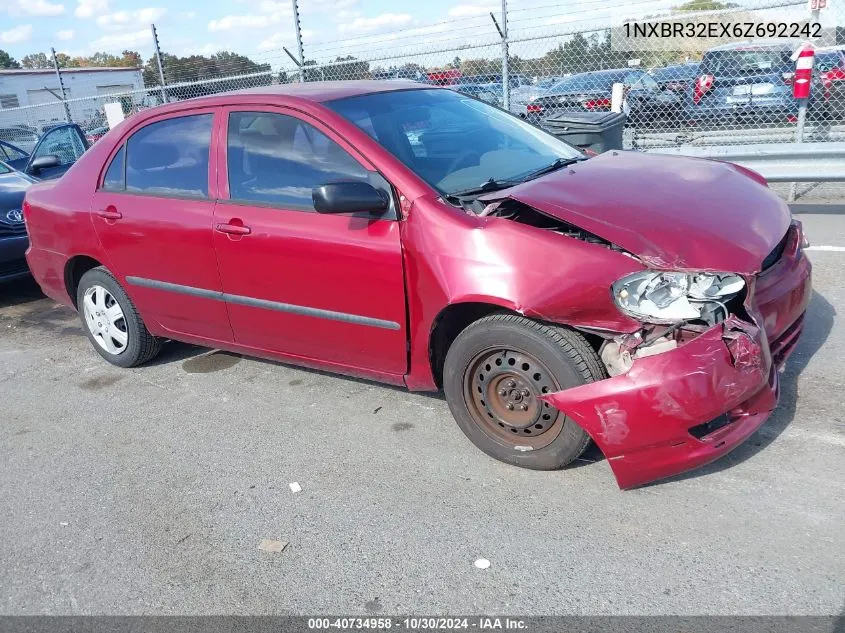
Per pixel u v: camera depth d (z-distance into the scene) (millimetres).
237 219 3869
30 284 7703
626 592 2496
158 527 3152
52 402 4586
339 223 3516
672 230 2896
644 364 2711
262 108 3926
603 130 5863
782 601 2377
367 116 3781
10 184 7117
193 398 4418
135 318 4730
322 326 3723
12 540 3166
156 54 11062
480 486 3191
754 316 2797
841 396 3568
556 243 2947
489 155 3865
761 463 3105
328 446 3684
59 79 13570
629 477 2857
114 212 4488
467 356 3205
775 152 6906
